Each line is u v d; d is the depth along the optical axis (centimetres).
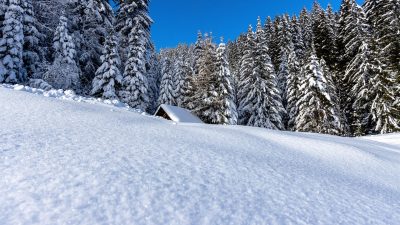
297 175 688
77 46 3206
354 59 3762
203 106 3941
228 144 945
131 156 607
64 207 359
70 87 2784
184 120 3538
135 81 3331
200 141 909
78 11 3416
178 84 5397
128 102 3200
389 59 3369
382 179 843
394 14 3456
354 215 489
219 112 3806
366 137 2656
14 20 2530
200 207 421
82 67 3375
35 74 2772
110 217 353
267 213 441
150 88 4956
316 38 5191
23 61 2805
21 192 381
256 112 3988
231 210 429
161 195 438
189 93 4644
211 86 3894
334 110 3644
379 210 533
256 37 4525
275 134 1365
